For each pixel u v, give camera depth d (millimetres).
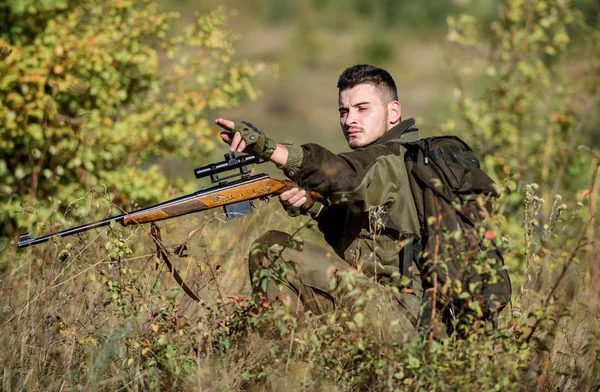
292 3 72812
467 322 7473
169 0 53438
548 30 17578
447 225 7672
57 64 13242
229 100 15094
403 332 7535
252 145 7426
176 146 14875
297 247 8266
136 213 8211
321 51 63312
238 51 61500
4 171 12930
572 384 7961
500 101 16453
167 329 8102
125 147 14250
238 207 8305
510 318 8852
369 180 7730
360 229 8297
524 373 7695
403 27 68062
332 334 7590
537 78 16516
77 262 9562
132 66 14523
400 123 8672
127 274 8438
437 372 7230
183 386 7855
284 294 8211
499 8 17156
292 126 42281
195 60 14859
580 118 16109
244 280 10281
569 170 15195
